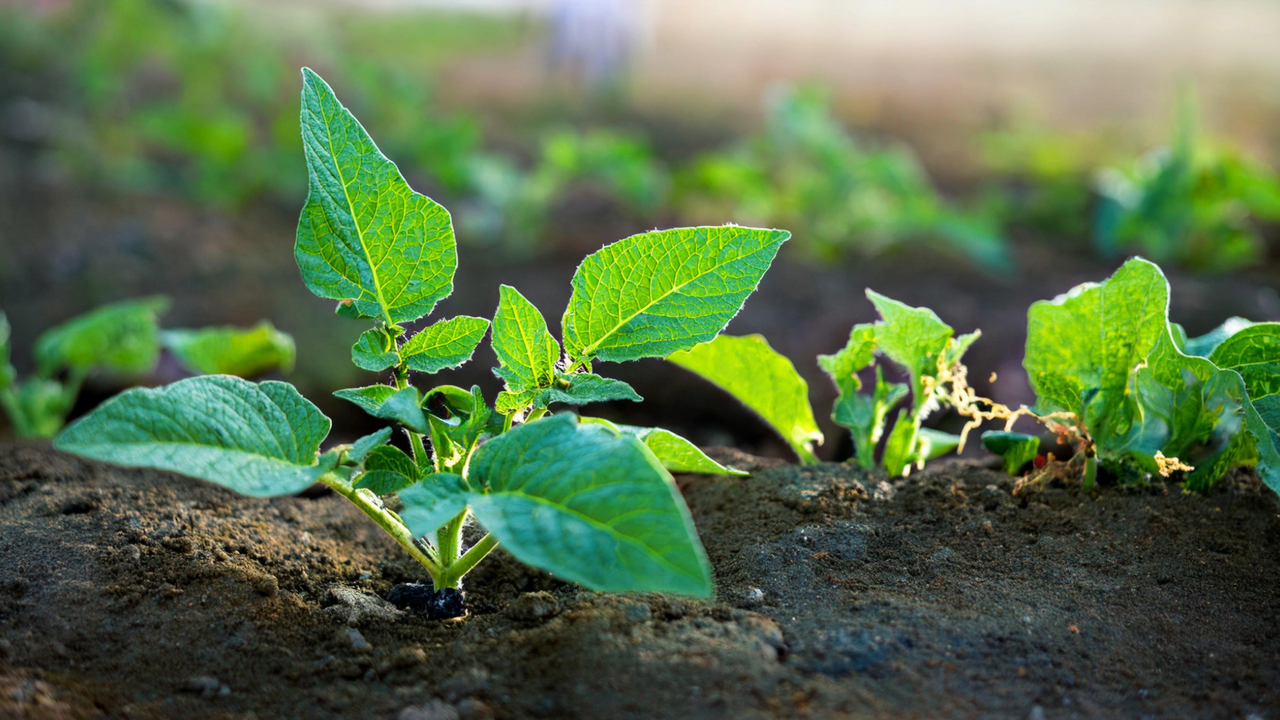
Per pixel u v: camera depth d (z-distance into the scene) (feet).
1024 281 4.36
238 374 2.77
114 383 3.33
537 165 5.91
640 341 2.21
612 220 5.19
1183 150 4.50
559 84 8.16
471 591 2.28
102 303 4.01
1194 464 2.39
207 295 4.07
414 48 8.70
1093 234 4.92
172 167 5.83
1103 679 2.10
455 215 5.17
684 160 6.11
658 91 8.07
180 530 2.31
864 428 2.44
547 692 2.08
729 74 8.72
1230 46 9.24
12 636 2.14
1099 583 2.22
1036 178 6.03
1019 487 2.37
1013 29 10.32
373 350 2.20
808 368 3.43
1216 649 2.14
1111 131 6.78
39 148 5.80
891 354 2.41
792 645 2.13
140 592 2.20
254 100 6.74
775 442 3.03
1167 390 2.30
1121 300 2.31
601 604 2.19
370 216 2.19
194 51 6.16
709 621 2.15
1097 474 2.39
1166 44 9.37
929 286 4.28
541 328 2.19
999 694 2.08
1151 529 2.29
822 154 4.93
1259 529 2.29
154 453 2.04
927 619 2.16
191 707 2.09
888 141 6.75
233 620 2.18
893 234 4.62
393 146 5.63
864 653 2.11
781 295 4.16
